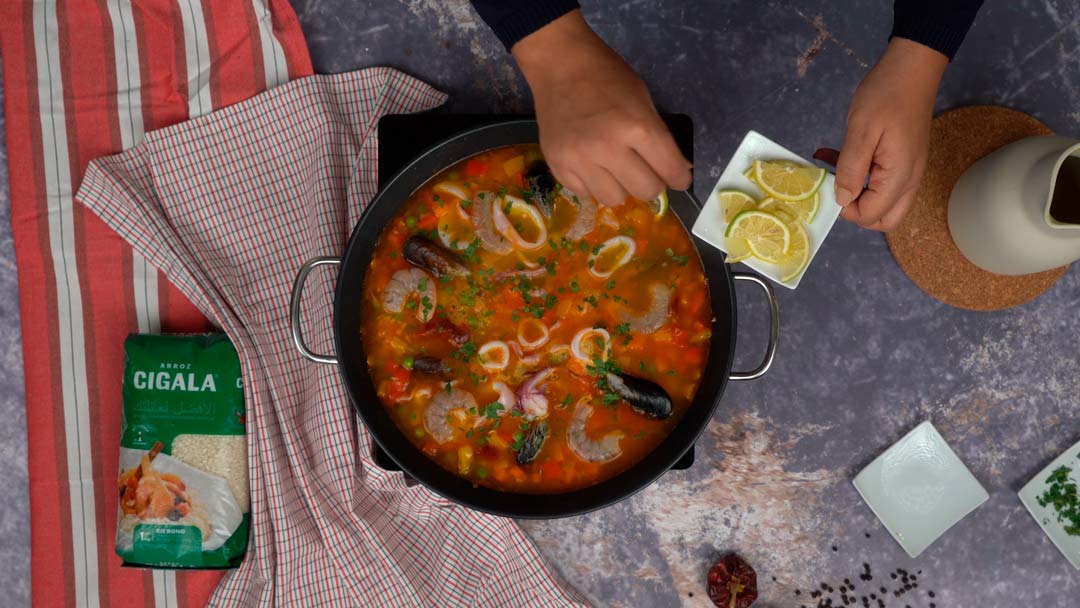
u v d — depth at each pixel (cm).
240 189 104
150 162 103
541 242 93
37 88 104
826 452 107
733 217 84
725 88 105
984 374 106
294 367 104
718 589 104
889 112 81
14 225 105
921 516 105
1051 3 104
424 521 106
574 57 76
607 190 76
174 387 101
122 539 101
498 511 90
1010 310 105
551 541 108
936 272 103
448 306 93
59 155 105
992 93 104
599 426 94
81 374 106
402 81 104
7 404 107
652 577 108
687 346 93
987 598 106
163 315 106
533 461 93
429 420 93
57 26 104
